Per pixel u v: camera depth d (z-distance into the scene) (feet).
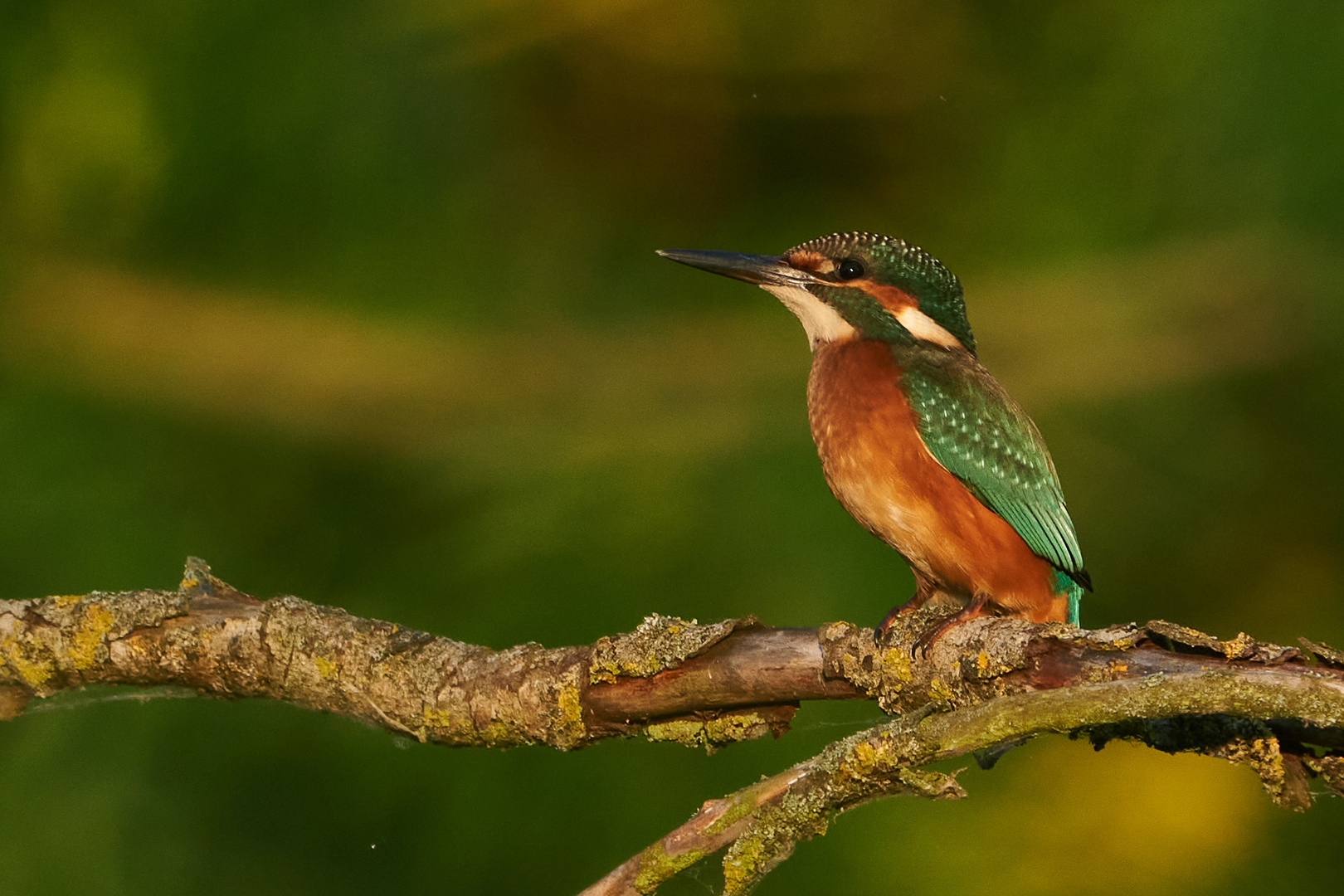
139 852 27.50
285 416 33.91
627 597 27.94
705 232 38.86
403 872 27.94
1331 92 31.83
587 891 19.76
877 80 37.50
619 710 22.16
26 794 27.61
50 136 33.91
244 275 35.60
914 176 38.24
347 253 36.04
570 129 38.52
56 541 29.71
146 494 31.22
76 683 24.76
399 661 23.40
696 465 30.53
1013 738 18.49
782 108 38.14
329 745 28.86
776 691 21.59
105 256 34.88
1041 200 36.01
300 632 23.91
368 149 35.42
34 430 31.32
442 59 35.94
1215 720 18.52
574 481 29.96
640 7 36.60
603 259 38.52
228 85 34.22
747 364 35.83
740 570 28.60
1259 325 35.19
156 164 34.40
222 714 28.91
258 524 31.96
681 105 38.34
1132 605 34.19
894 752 18.72
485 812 27.91
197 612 24.32
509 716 22.68
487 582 28.50
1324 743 17.98
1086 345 35.78
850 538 29.50
